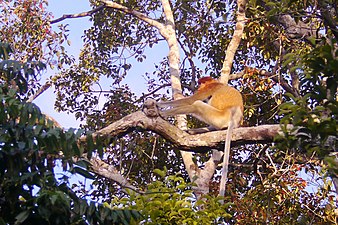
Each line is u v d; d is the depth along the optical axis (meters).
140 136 16.61
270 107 16.75
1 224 6.30
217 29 18.61
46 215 6.33
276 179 14.69
